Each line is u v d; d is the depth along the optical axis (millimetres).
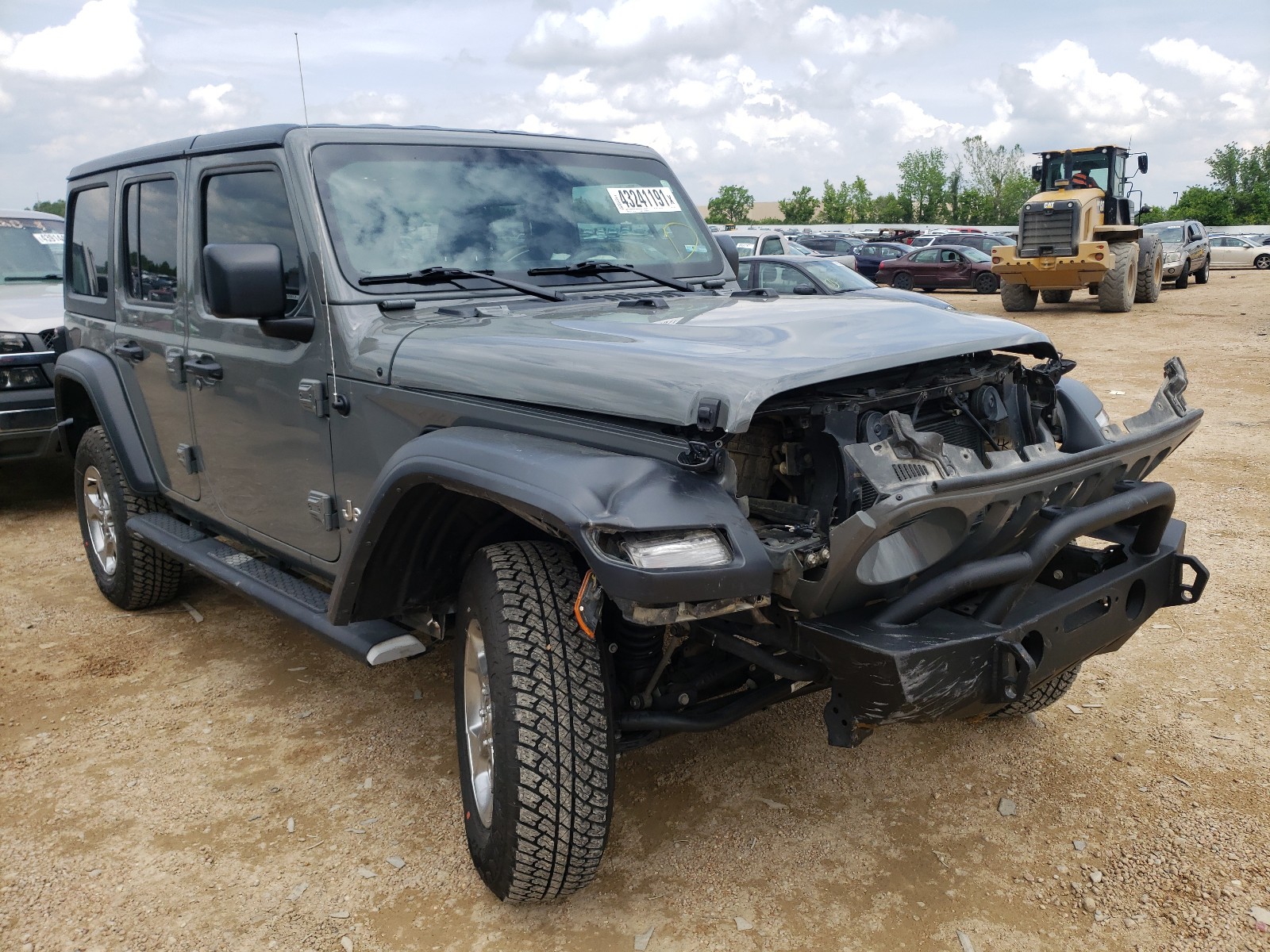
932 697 2215
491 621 2502
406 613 3223
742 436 2498
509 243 3477
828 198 89688
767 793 3188
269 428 3480
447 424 2764
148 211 4172
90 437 4750
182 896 2746
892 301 3285
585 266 3582
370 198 3262
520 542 2652
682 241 4020
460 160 3527
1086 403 3121
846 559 2146
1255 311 18516
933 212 86375
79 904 2721
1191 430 2930
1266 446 7711
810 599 2240
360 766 3426
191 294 3855
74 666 4289
